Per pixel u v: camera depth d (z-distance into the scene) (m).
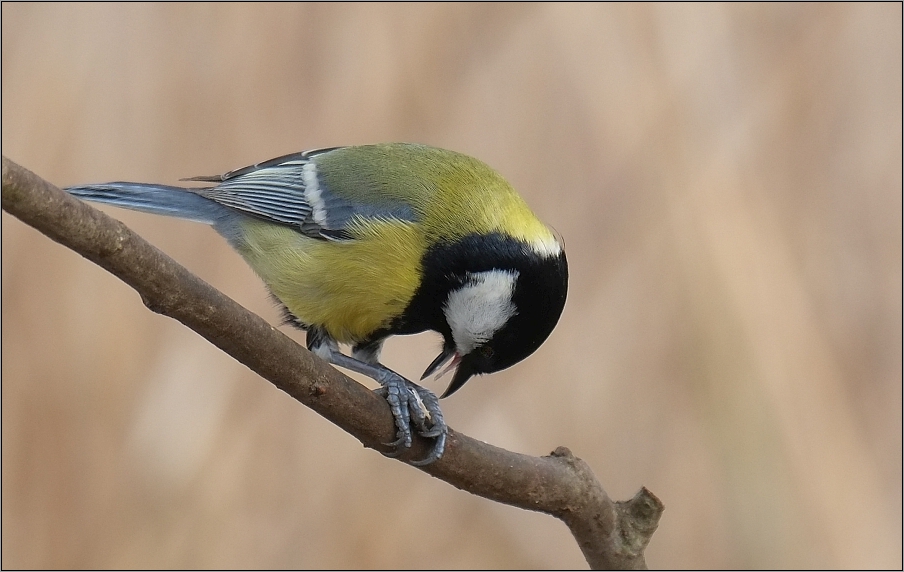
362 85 10.86
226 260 10.55
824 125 11.49
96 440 10.21
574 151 11.00
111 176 10.58
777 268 10.80
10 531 10.06
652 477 10.53
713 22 11.37
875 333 11.09
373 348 8.49
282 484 10.52
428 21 11.08
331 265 8.00
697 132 11.09
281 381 6.04
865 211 11.34
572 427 10.59
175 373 10.45
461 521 10.81
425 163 8.36
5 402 10.28
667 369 10.70
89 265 10.65
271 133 10.77
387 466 10.81
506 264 7.77
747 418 10.48
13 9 10.82
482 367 8.23
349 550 10.40
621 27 11.19
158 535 10.06
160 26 10.99
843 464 10.44
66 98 10.65
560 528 10.97
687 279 10.69
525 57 11.11
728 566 10.30
